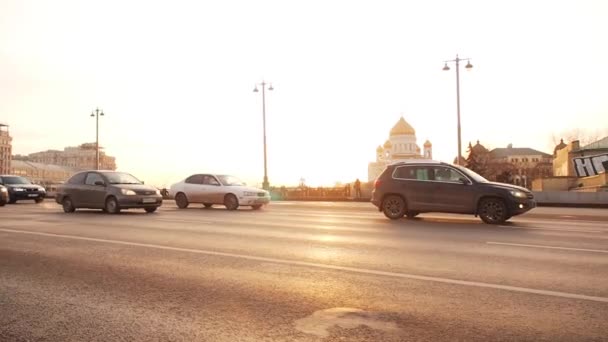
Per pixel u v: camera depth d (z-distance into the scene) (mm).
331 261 7352
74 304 5008
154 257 7719
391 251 8320
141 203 17422
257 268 6812
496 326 4262
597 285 5738
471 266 6934
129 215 16438
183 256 7809
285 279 6105
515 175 89125
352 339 3959
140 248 8648
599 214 19047
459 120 33844
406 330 4168
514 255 7891
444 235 10656
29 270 6719
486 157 89125
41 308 4875
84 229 11766
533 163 128000
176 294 5383
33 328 4270
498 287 5645
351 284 5828
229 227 12359
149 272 6559
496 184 13969
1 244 9180
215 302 5051
